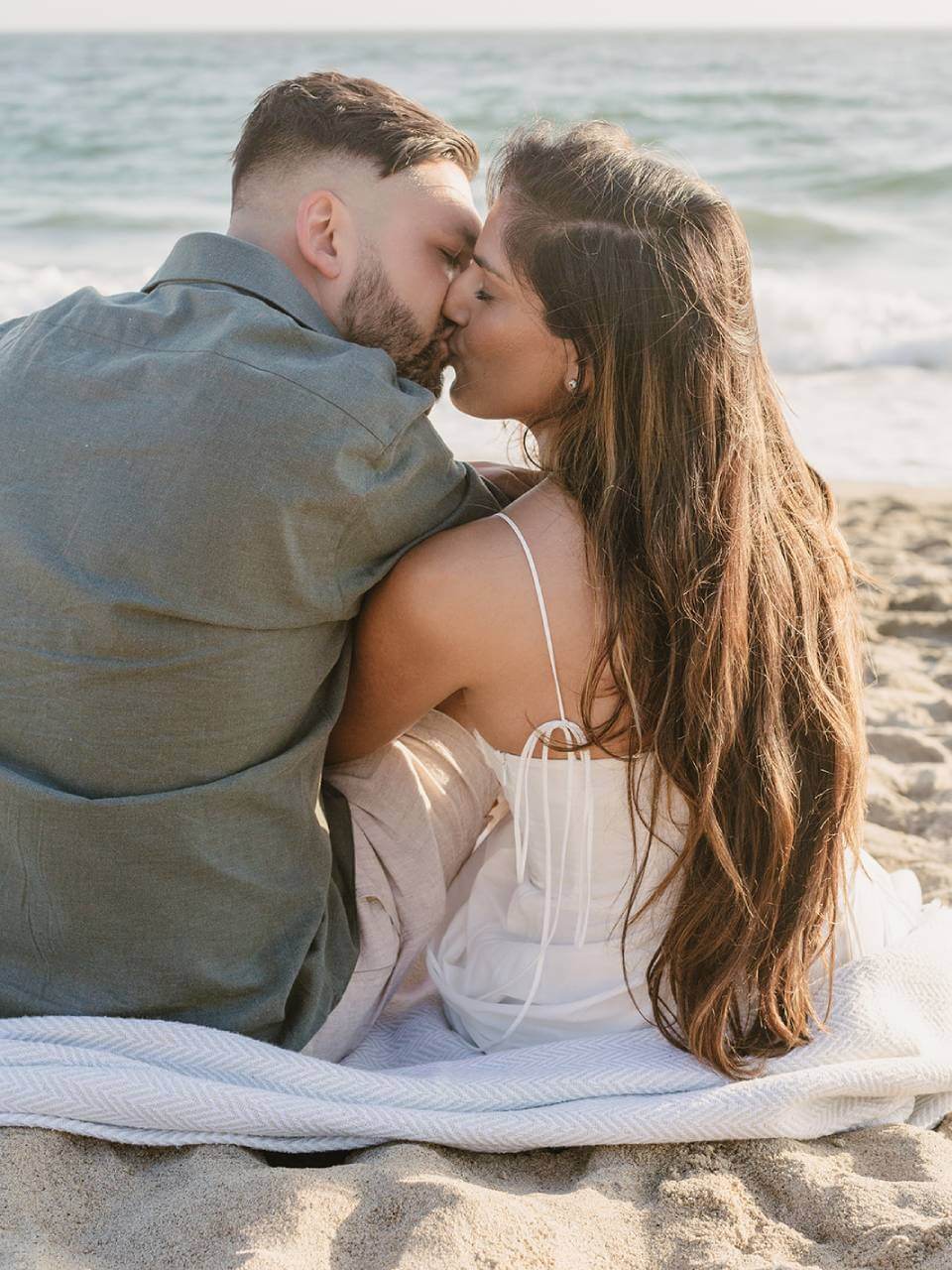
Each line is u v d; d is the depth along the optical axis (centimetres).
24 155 1892
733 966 176
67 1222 151
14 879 171
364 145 184
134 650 161
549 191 175
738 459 174
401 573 176
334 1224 148
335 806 197
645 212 172
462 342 189
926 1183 163
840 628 189
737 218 180
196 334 166
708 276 173
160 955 173
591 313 172
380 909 198
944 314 929
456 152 192
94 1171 160
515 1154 172
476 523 178
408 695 186
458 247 189
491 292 183
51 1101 162
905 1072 178
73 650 162
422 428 172
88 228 1380
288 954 180
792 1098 171
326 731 180
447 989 201
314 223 185
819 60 4234
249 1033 179
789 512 187
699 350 172
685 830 181
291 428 159
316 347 167
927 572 477
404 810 198
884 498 586
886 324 920
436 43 6606
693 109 2389
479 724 189
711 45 6106
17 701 166
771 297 942
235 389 159
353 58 4378
